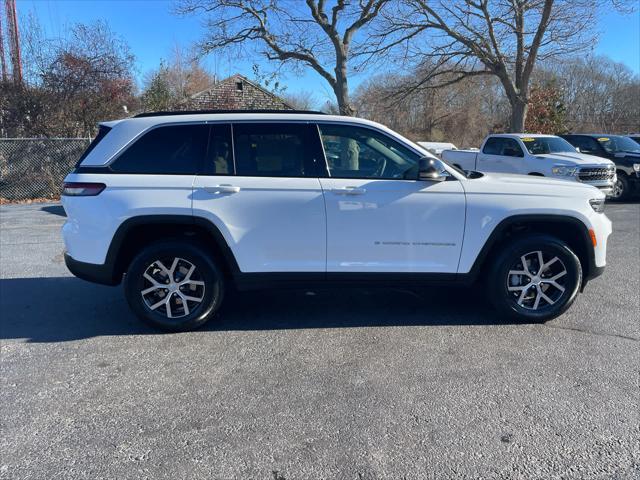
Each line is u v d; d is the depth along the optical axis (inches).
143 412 124.7
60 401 130.3
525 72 791.7
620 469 101.8
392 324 179.9
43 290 226.2
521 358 151.3
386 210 168.4
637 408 123.4
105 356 156.4
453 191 169.5
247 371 145.3
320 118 173.2
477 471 101.7
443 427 116.4
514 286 176.6
